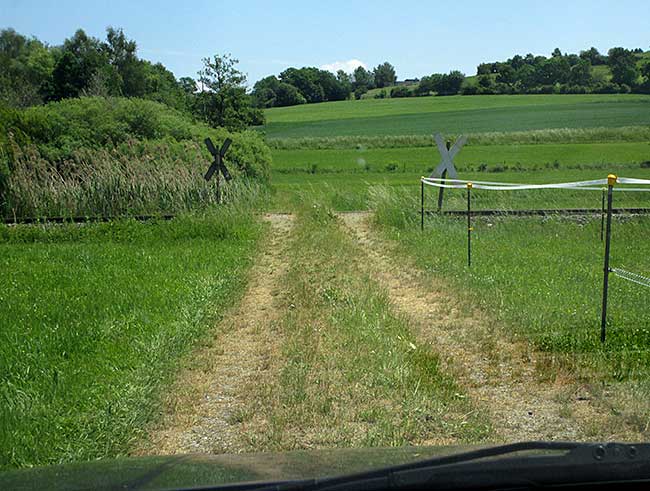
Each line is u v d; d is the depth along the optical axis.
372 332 7.77
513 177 43.69
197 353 7.41
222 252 14.13
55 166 24.62
